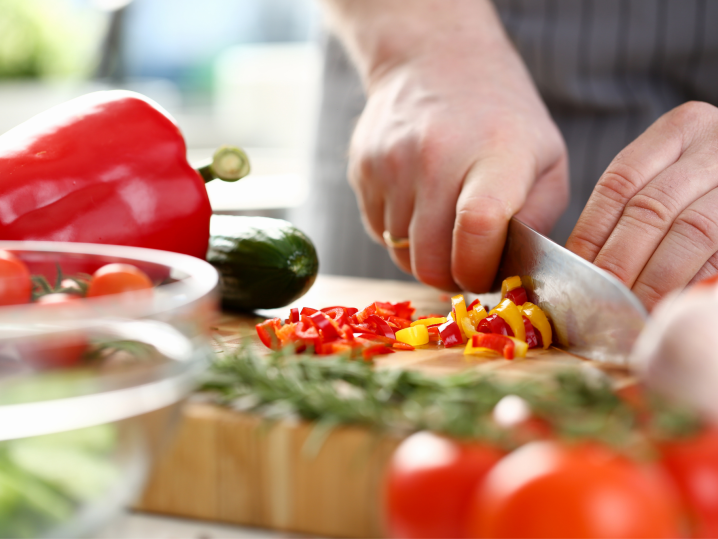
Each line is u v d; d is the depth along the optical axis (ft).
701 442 1.23
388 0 2.20
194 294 1.36
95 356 1.31
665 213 1.69
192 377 1.33
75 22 5.99
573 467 1.12
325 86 2.85
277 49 5.81
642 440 1.24
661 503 1.12
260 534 1.37
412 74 2.08
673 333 1.27
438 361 1.64
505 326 1.70
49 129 1.71
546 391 1.36
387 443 1.33
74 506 1.27
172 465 1.39
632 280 1.70
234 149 1.90
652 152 1.76
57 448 1.27
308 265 1.90
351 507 1.35
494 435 1.25
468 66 2.06
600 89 2.36
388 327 1.74
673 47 2.33
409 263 2.11
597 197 1.77
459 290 2.00
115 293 1.42
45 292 1.49
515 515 1.09
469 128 1.93
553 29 2.37
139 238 1.71
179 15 7.07
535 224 1.96
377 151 2.04
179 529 1.38
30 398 1.25
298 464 1.36
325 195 2.88
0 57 5.87
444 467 1.22
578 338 1.64
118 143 1.72
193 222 1.76
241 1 7.23
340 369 1.46
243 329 1.83
